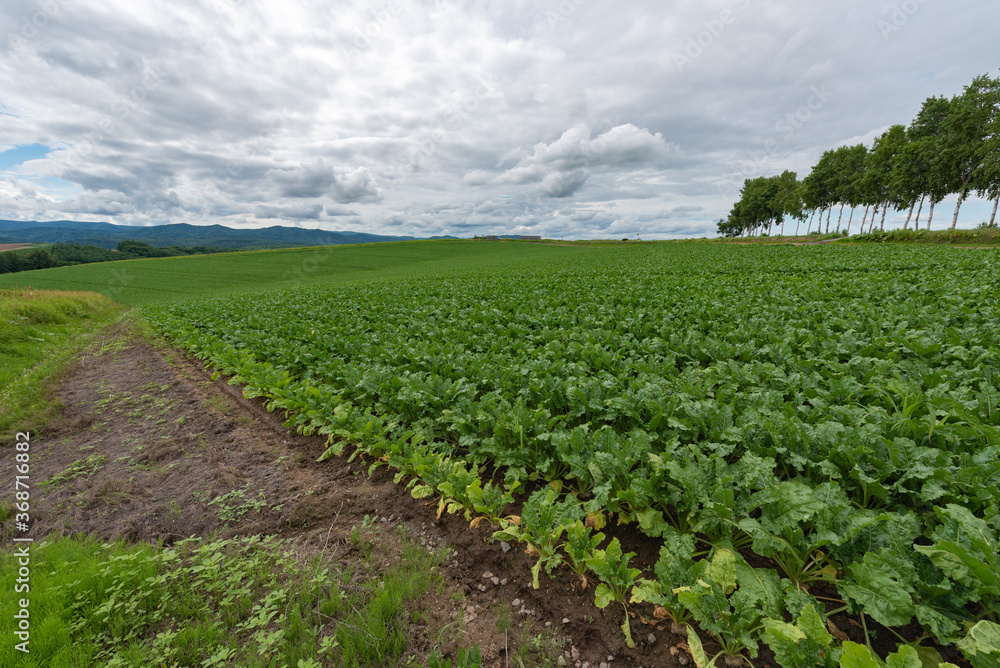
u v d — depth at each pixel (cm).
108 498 557
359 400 755
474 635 326
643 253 5188
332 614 350
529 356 911
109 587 377
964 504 337
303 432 677
